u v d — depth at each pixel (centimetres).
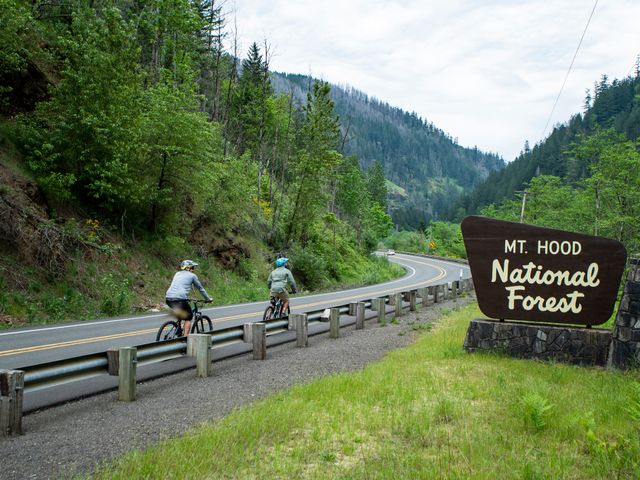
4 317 1456
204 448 504
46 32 2330
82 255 1892
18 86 2088
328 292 3177
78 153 2017
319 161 3912
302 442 539
